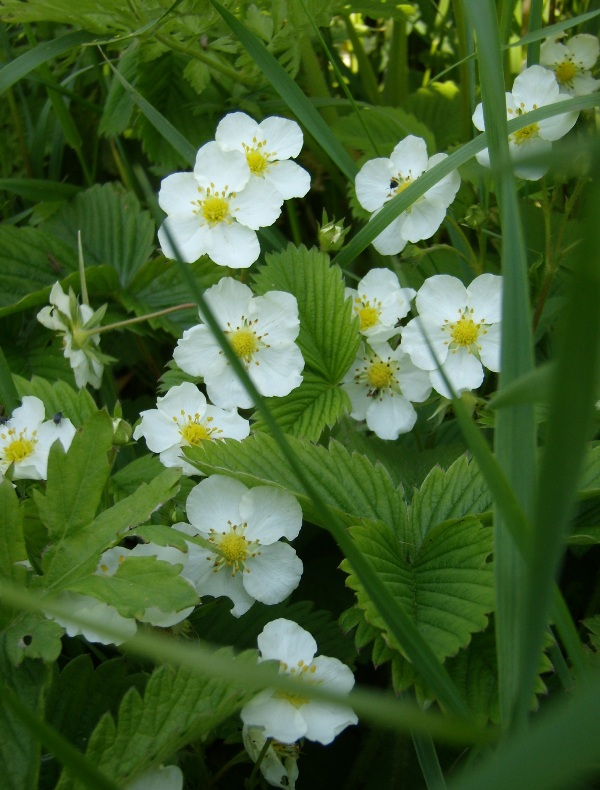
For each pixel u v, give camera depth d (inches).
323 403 5.4
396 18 7.3
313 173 8.4
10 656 3.6
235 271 6.1
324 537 5.8
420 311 5.1
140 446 6.3
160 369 7.4
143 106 6.4
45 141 8.4
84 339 5.4
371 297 5.6
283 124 5.5
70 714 3.9
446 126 8.3
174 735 3.3
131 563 3.8
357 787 4.7
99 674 3.9
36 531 4.4
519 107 5.7
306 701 3.7
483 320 5.1
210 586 4.5
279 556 4.5
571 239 6.3
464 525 4.2
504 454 3.4
